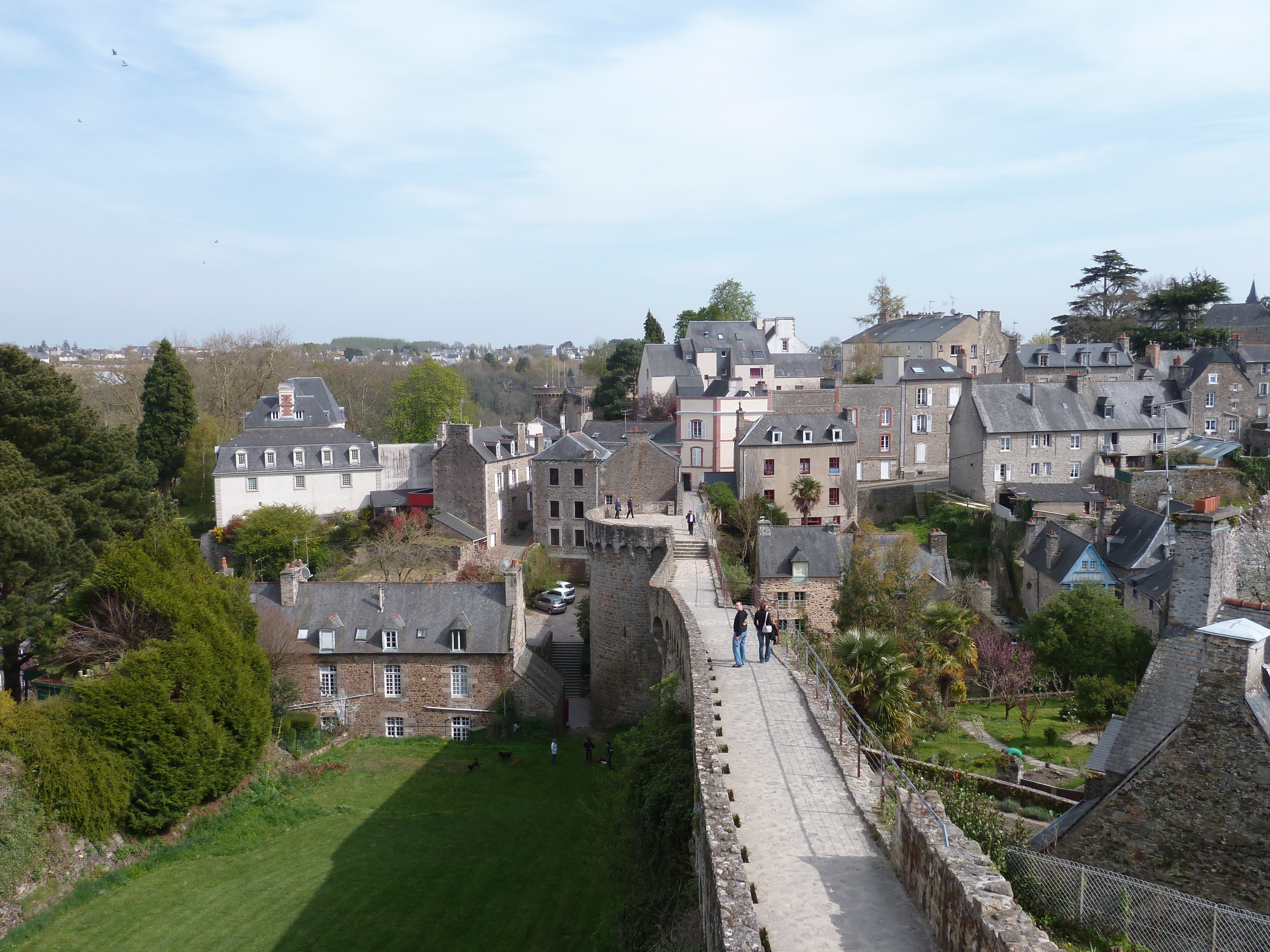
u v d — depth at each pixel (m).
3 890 27.25
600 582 39.91
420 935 26.89
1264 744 14.64
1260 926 13.52
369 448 67.31
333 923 27.52
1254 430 71.81
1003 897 9.05
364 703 43.09
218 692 34.28
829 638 39.78
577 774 37.88
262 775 36.78
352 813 35.00
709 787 13.45
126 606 36.06
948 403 73.88
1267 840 14.53
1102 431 66.69
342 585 45.06
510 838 32.81
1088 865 16.16
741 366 85.19
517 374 163.12
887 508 68.38
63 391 44.38
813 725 17.30
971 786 24.45
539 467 62.19
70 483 43.50
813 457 62.09
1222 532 18.28
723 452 67.44
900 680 25.73
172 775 32.38
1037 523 54.94
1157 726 17.52
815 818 13.39
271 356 88.69
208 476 74.62
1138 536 48.31
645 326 104.94
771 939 10.22
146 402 76.88
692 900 15.64
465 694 42.62
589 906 28.23
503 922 27.44
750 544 52.34
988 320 93.44
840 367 95.94
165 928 27.36
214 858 31.83
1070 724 37.59
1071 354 82.75
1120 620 41.72
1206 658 15.20
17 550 34.06
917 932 10.39
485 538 62.59
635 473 54.47
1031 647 44.38
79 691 31.91
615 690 39.56
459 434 62.91
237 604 37.84
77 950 26.30
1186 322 96.38
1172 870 15.35
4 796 28.58
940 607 40.69
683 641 24.34
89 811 30.23
